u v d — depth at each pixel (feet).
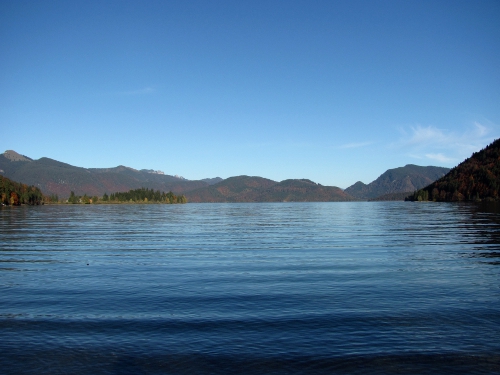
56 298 55.88
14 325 45.09
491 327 43.86
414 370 34.32
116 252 100.63
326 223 218.79
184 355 37.24
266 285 62.69
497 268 76.18
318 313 48.55
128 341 40.40
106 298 55.67
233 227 192.75
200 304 52.44
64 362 36.11
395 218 256.52
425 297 55.47
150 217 307.78
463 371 34.17
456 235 136.46
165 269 76.74
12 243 120.16
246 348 38.55
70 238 135.33
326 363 35.58
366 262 83.41
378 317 47.06
